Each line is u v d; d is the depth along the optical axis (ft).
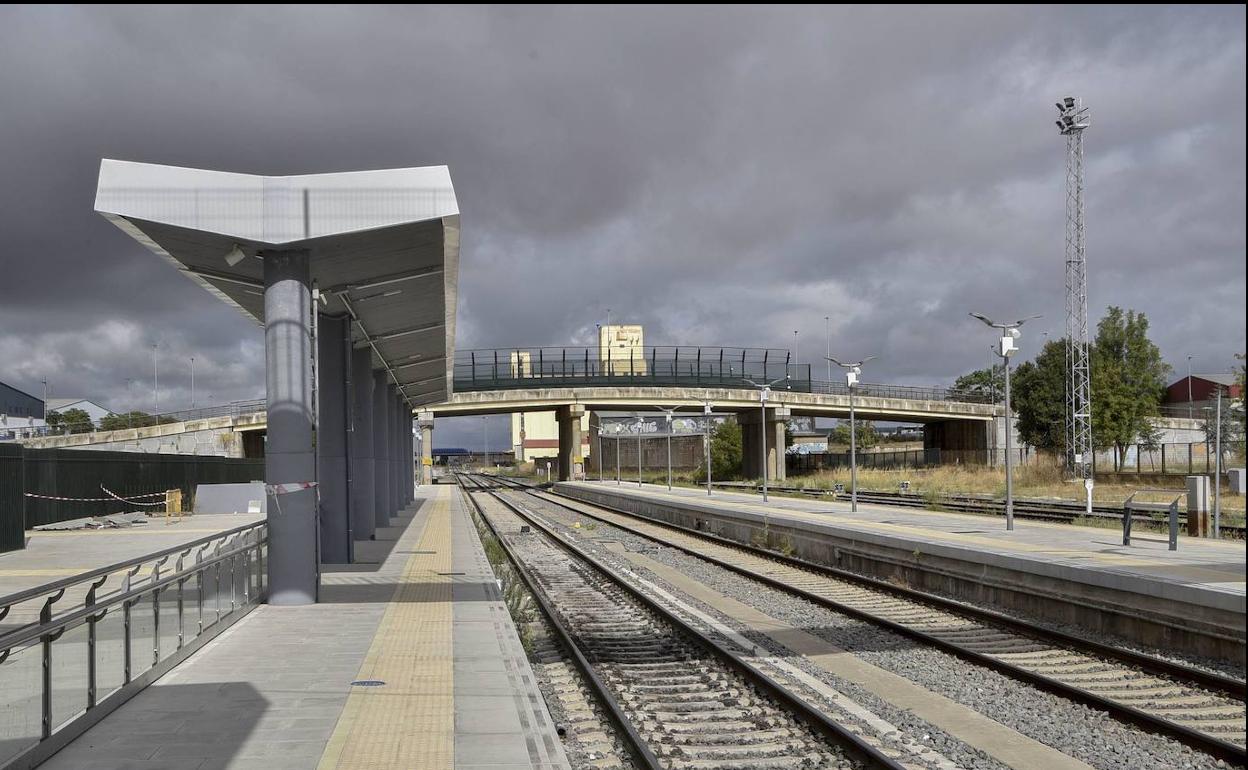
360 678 32.30
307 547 49.34
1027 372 222.89
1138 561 54.19
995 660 37.91
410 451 175.01
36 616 22.90
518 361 259.39
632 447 383.04
